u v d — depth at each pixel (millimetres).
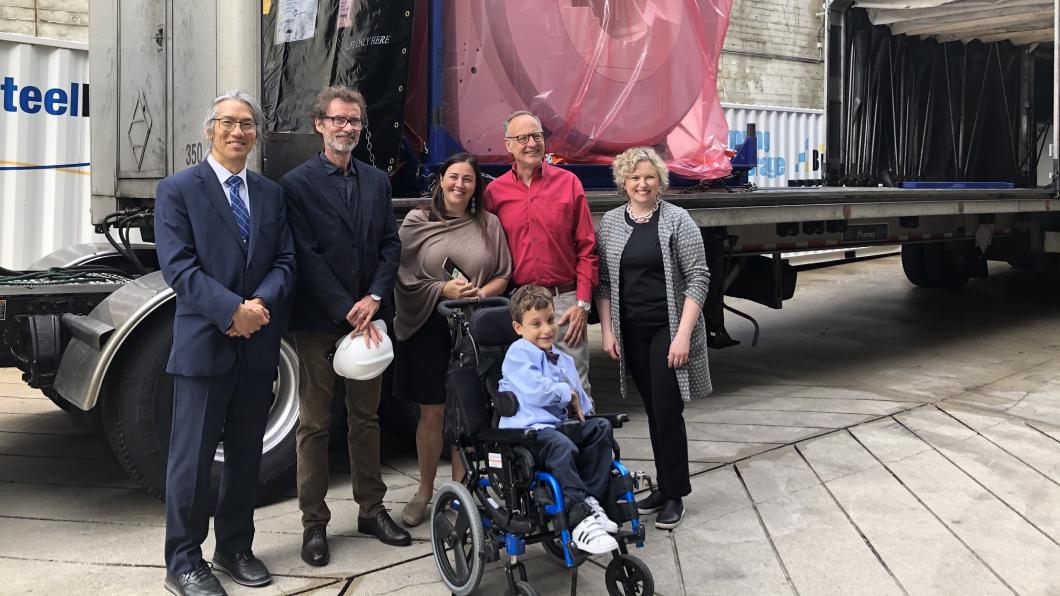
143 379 3725
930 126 10234
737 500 4035
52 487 4254
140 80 4867
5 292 3785
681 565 3375
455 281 3572
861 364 7102
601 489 2914
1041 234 9258
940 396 5969
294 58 4754
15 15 7652
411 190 4695
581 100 4949
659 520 3729
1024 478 4301
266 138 3805
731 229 6098
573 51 4891
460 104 4613
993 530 3684
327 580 3266
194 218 2980
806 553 3475
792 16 13336
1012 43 10609
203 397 3027
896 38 9930
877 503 3982
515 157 3760
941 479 4289
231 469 3207
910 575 3277
